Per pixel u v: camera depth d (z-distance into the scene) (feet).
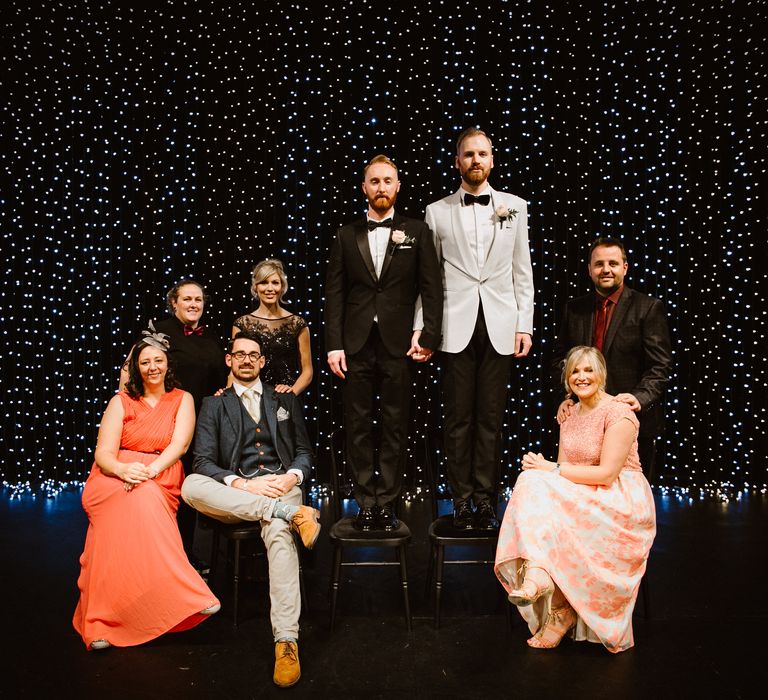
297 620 8.14
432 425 17.56
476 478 9.71
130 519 8.60
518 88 17.35
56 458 18.16
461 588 10.55
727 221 17.06
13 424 18.39
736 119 16.85
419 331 9.57
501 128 17.34
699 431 17.39
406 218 9.78
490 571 11.35
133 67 17.92
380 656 8.23
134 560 8.45
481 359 9.77
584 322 10.66
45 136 18.02
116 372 18.12
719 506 15.44
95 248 18.06
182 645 8.55
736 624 9.07
